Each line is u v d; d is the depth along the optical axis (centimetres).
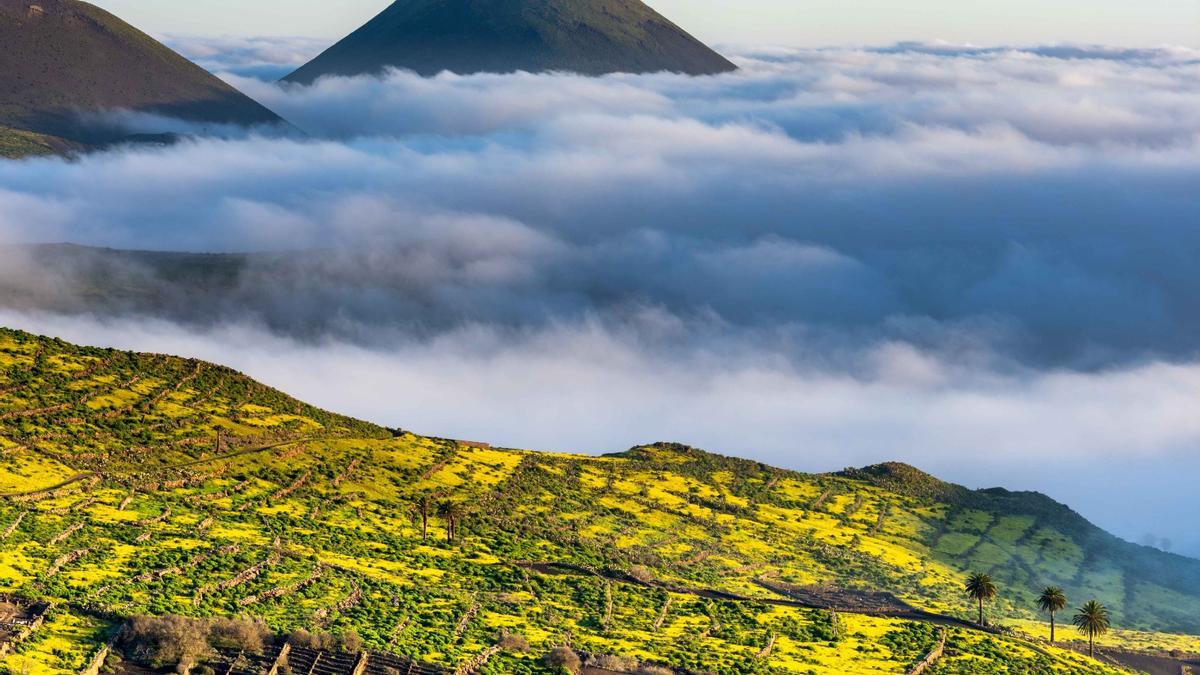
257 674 16400
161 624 16888
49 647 16175
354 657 17312
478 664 18012
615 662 18825
